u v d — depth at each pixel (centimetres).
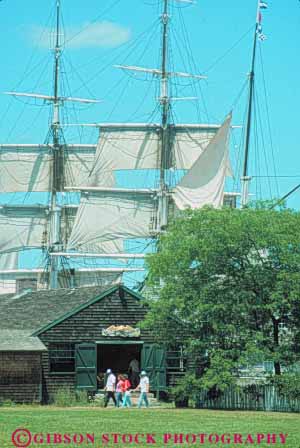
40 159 17350
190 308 7362
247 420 5606
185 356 7925
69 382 7788
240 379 7544
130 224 16250
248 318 7412
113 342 7956
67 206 17325
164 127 16412
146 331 8044
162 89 16475
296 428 4988
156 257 7488
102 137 16512
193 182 15575
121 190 16350
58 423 5203
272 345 7369
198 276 7412
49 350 7769
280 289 7212
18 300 9281
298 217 7462
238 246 7325
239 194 16038
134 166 16438
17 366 7538
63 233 17212
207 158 15412
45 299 8838
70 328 7881
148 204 16300
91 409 6825
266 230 7275
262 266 7362
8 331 7800
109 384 7256
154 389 7950
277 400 7244
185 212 7650
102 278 16438
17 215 17262
